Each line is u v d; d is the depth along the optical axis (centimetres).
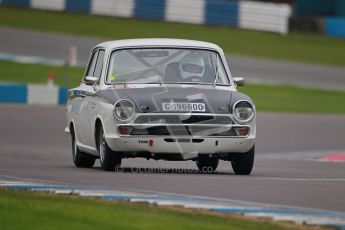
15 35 12850
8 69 11156
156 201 3073
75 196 3144
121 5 14262
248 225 2631
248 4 14250
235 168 4309
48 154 5562
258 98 10306
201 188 3581
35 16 13988
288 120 8569
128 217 2650
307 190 3647
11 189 3294
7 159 5044
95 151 4391
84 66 11644
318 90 11250
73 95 4812
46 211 2725
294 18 15212
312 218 2834
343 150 6519
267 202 3238
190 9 14138
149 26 13775
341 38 14925
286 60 12900
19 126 7356
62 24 13625
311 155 6100
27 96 9362
